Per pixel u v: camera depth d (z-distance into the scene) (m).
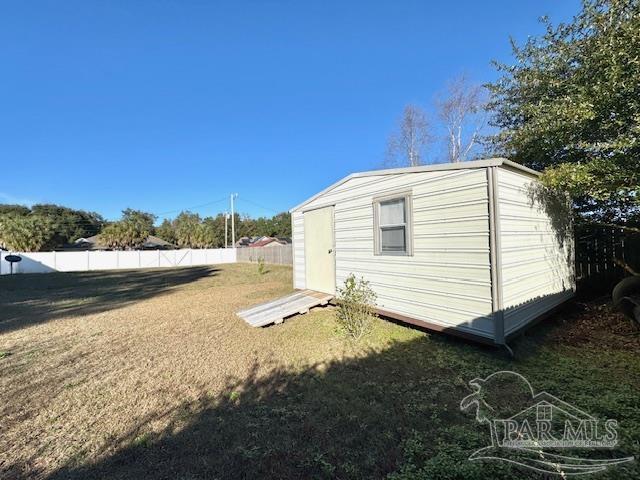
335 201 7.16
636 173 4.38
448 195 4.61
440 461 2.15
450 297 4.60
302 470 2.19
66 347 5.17
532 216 4.90
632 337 4.59
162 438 2.63
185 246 38.84
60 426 2.87
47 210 44.62
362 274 6.36
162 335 5.75
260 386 3.55
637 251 6.39
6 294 11.70
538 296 5.01
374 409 2.94
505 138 7.36
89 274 21.20
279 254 25.25
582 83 5.72
